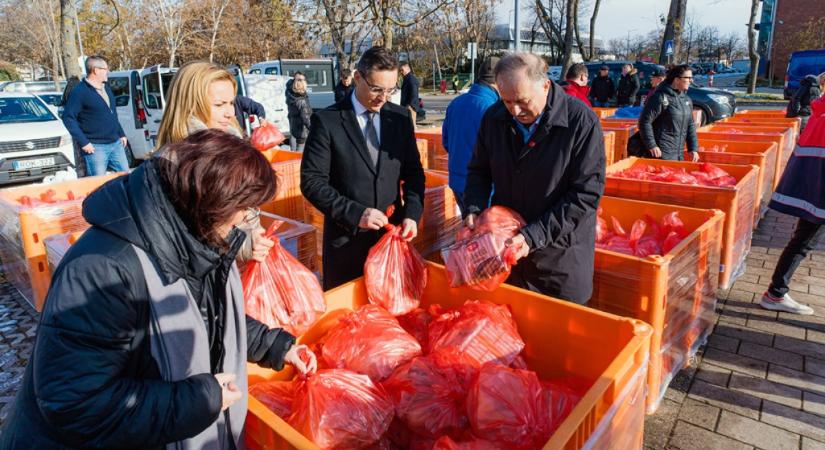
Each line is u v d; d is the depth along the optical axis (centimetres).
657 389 272
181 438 117
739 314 385
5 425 122
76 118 616
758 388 298
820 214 346
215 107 228
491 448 149
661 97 531
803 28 3206
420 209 277
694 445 256
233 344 142
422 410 170
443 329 211
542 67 219
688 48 5109
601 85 1352
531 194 243
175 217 113
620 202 397
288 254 213
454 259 222
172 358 119
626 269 264
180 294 120
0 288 473
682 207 369
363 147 266
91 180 510
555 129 229
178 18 2966
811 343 342
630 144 599
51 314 105
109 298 107
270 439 145
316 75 1675
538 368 215
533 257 249
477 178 274
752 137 678
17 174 837
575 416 137
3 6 3062
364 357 194
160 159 115
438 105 2808
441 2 1245
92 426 105
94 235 113
